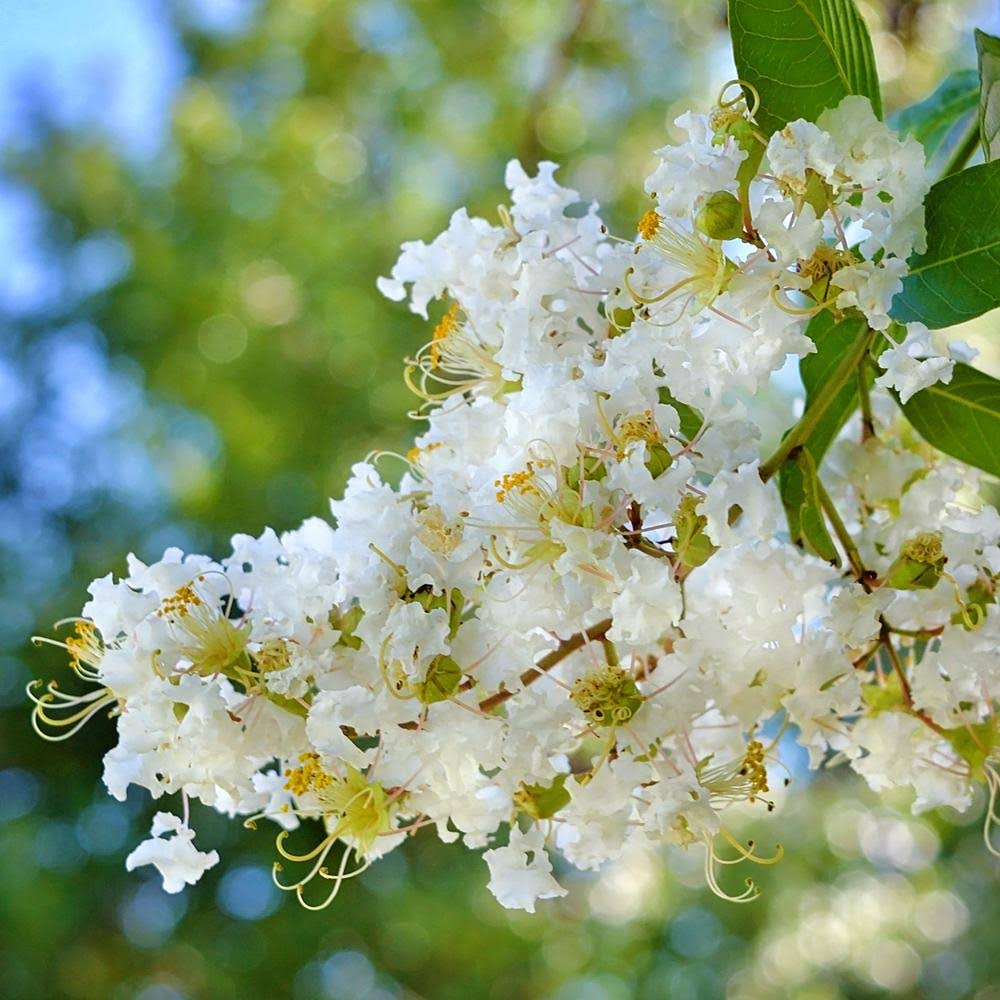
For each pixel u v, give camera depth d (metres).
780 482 0.50
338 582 0.47
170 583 0.48
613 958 1.43
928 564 0.48
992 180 0.47
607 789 0.47
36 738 1.34
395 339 1.37
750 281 0.47
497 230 0.51
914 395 0.51
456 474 0.48
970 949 1.59
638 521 0.47
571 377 0.48
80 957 1.30
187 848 0.49
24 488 1.40
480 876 1.39
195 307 1.40
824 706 0.48
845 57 0.48
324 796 0.48
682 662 0.48
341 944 1.35
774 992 1.54
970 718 0.50
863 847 1.53
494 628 0.47
